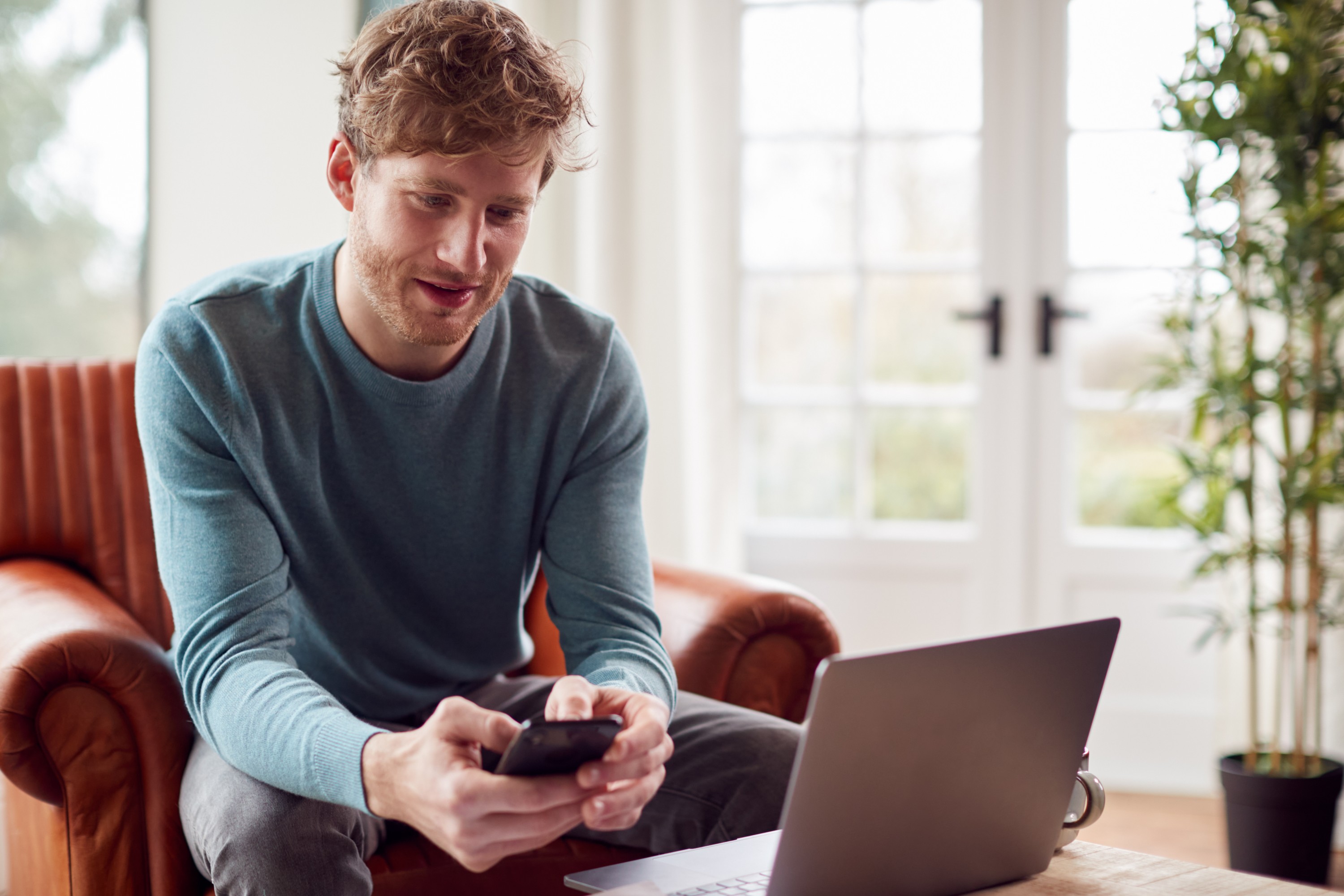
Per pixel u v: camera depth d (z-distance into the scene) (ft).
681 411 9.60
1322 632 8.68
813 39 9.87
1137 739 9.66
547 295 4.81
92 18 8.45
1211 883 3.27
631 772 2.88
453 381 4.30
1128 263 9.56
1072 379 9.75
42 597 4.84
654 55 9.55
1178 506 8.18
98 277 8.54
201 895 4.27
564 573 4.49
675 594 5.72
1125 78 9.49
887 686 2.78
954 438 9.93
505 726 2.86
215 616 3.75
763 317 10.11
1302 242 7.40
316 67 8.65
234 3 8.64
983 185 9.70
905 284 9.91
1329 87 7.40
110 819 4.16
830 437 10.07
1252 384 7.78
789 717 5.55
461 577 4.61
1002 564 9.80
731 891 3.04
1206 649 9.54
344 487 4.36
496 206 3.77
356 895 3.64
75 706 4.13
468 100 3.58
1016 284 9.71
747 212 10.07
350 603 4.45
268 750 3.39
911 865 3.01
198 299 4.17
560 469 4.61
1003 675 2.99
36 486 5.88
